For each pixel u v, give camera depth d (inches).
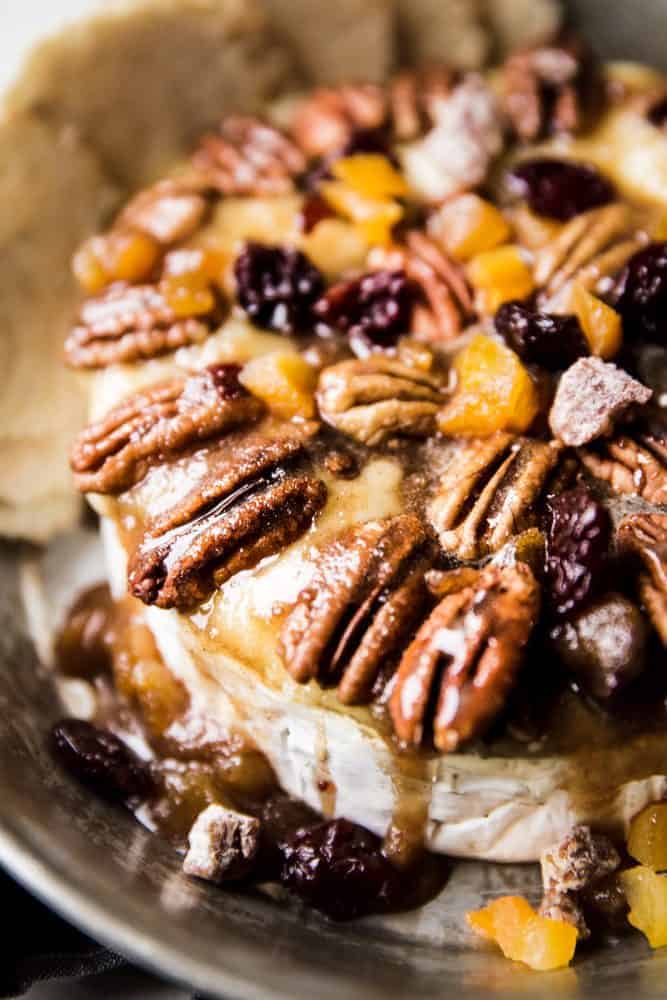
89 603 14.1
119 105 14.9
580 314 12.9
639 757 12.0
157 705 13.0
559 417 12.5
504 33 16.0
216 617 12.1
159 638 12.9
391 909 12.3
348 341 13.3
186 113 15.2
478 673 11.4
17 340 14.5
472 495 12.2
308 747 12.2
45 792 12.4
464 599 11.6
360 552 11.9
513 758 11.8
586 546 11.8
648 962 11.8
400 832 12.3
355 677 11.6
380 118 14.8
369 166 14.1
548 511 12.1
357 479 12.4
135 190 15.1
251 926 11.9
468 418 12.6
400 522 12.0
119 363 13.4
